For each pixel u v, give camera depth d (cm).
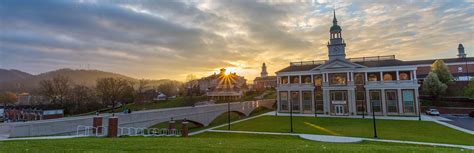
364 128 4103
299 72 6825
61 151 1109
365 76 6056
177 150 1220
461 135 3328
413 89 5519
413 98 5509
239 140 1986
